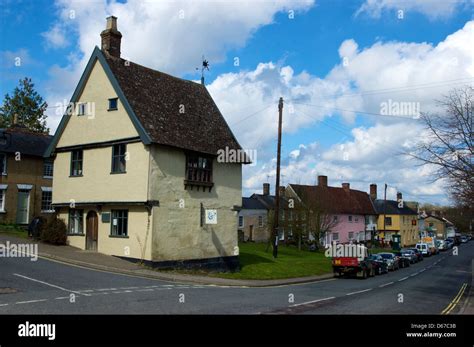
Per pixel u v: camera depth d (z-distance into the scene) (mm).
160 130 24094
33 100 57938
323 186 70188
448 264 52312
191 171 25438
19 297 12953
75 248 25547
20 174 35969
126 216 23922
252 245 49281
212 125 29125
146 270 21562
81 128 26531
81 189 26094
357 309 14727
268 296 17172
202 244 25703
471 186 17844
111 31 26297
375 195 88875
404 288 24188
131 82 25719
